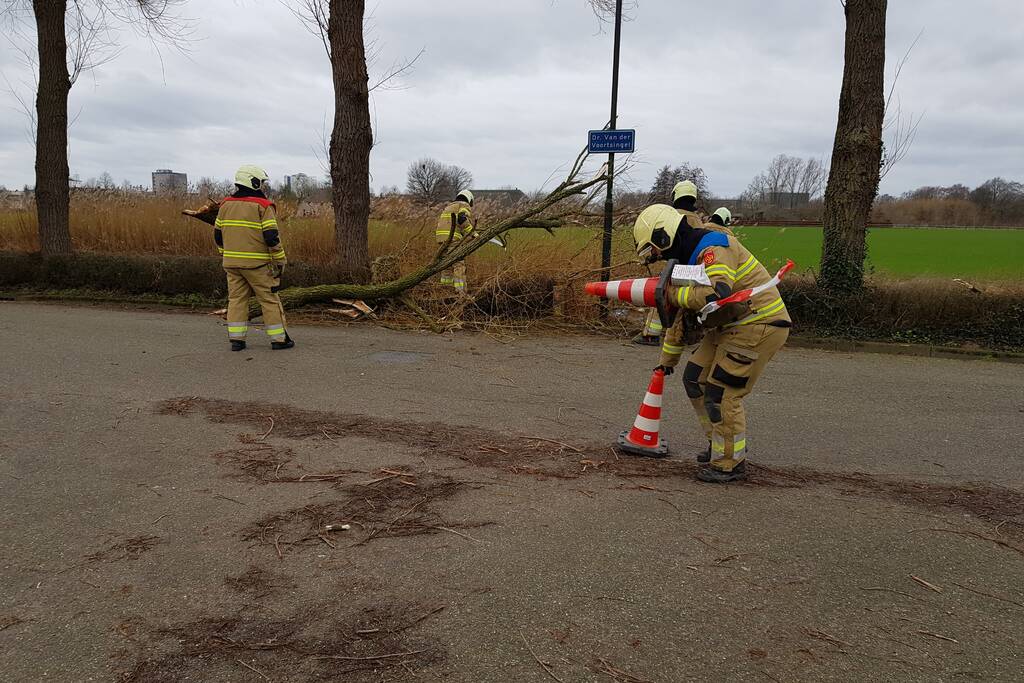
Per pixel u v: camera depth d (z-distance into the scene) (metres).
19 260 12.04
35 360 7.26
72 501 3.87
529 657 2.57
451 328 9.77
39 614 2.82
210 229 13.66
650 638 2.70
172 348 8.06
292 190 17.97
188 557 3.27
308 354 7.92
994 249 29.53
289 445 4.83
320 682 2.41
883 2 9.33
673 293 4.08
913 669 2.54
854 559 3.36
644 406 4.80
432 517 3.72
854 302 9.34
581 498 4.01
